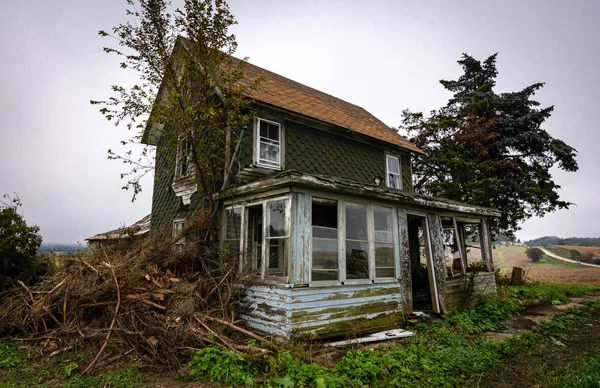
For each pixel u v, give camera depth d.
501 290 13.08
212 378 4.64
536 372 5.31
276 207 7.14
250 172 9.11
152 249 7.60
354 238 7.62
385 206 8.45
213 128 8.73
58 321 6.27
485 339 6.77
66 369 4.76
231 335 6.34
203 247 8.18
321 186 6.82
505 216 19.16
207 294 6.91
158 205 12.65
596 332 7.79
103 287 6.32
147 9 8.22
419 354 5.71
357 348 6.28
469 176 19.59
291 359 5.02
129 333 5.55
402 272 8.49
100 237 16.61
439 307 9.20
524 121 19.22
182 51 8.93
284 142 10.03
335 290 6.98
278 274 7.02
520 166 19.28
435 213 9.90
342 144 11.70
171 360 5.12
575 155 18.89
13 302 6.83
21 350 5.76
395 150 13.63
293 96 11.70
